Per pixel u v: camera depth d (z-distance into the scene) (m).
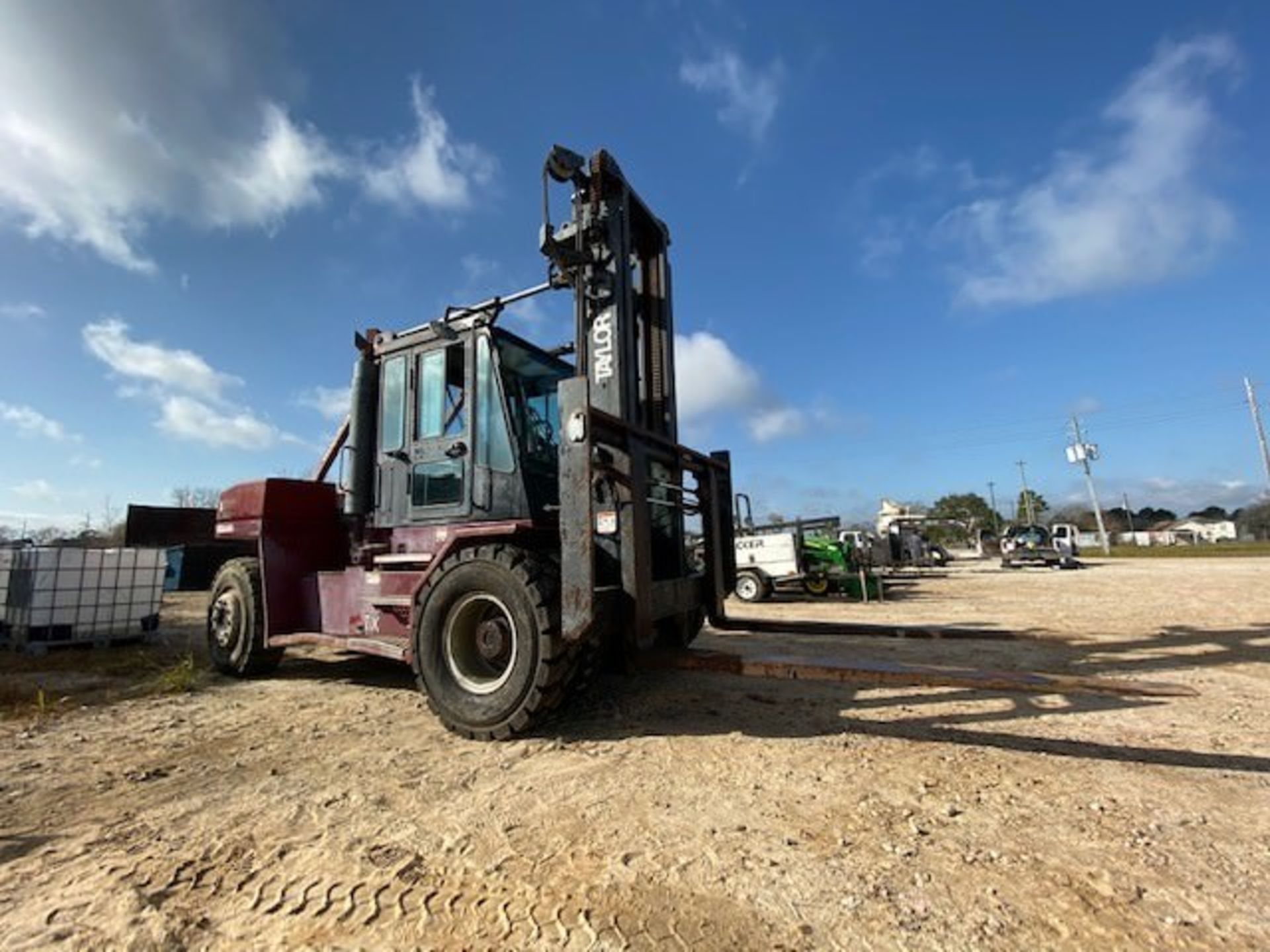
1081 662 5.49
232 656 5.30
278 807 2.65
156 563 7.60
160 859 2.21
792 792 2.77
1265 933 1.78
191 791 2.82
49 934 1.78
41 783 2.92
